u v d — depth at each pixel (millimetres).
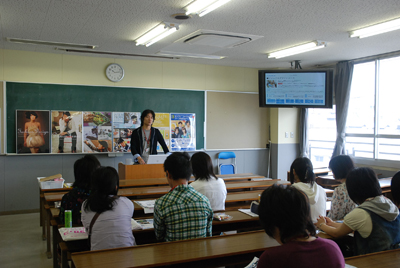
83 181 2590
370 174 2006
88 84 6082
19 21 4070
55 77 5852
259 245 1961
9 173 5625
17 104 5598
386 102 5926
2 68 5496
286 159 7496
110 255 1767
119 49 5574
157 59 6430
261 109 7613
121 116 6316
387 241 1875
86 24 4203
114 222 2088
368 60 6168
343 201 2619
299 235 1142
